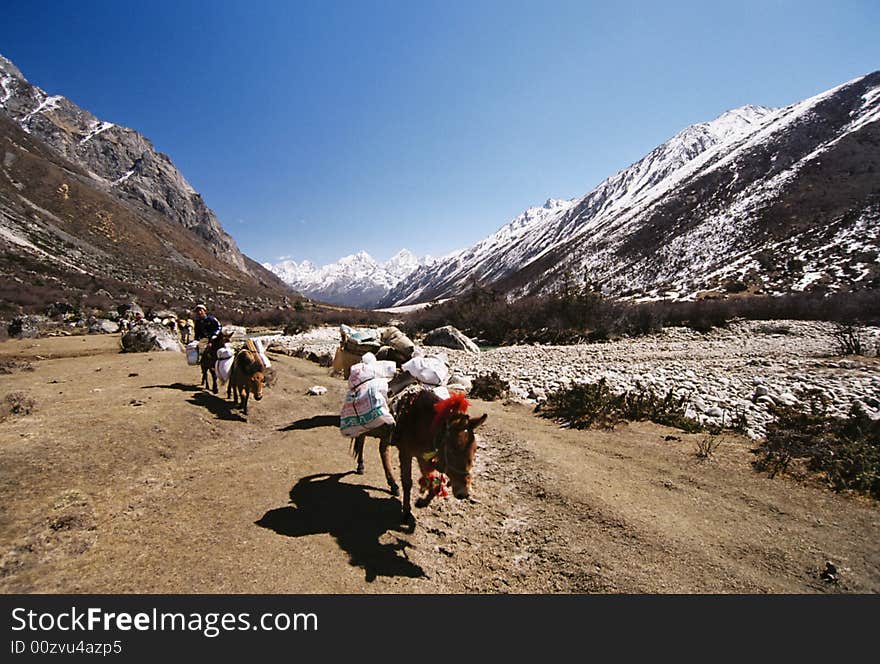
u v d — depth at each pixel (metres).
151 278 75.75
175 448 6.57
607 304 30.28
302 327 40.12
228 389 8.95
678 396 11.05
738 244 66.25
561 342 26.80
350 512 5.21
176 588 3.70
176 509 4.93
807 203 66.81
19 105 177.88
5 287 33.78
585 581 4.07
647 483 6.05
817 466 6.48
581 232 149.75
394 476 6.40
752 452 7.25
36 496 4.60
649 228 96.69
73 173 125.12
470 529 5.10
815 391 11.63
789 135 97.94
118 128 189.62
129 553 4.07
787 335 25.75
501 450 7.48
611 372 14.84
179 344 19.17
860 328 25.73
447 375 5.97
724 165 104.88
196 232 173.38
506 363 17.92
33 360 14.63
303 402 10.27
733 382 12.77
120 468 5.59
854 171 69.88
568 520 5.14
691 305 32.31
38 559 3.83
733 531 4.85
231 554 4.19
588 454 7.16
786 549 4.52
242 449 7.11
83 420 6.61
